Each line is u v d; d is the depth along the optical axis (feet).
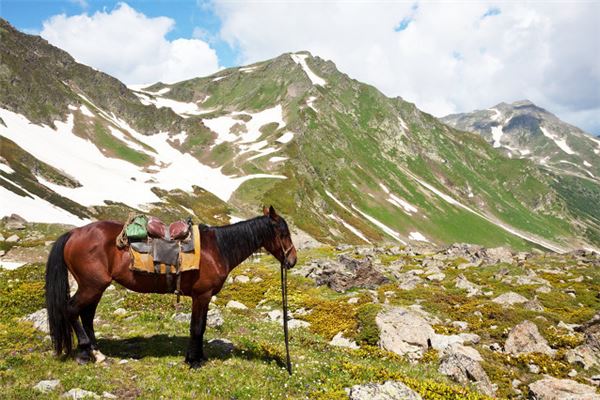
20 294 59.52
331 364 41.57
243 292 94.58
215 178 655.76
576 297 95.35
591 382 46.93
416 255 173.78
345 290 98.48
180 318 54.85
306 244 217.77
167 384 32.30
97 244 35.17
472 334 60.23
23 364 33.50
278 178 640.58
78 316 35.70
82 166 532.73
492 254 173.17
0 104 609.83
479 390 42.80
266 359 41.65
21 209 282.56
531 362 51.65
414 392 33.24
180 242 35.88
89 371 33.27
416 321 58.13
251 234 38.86
